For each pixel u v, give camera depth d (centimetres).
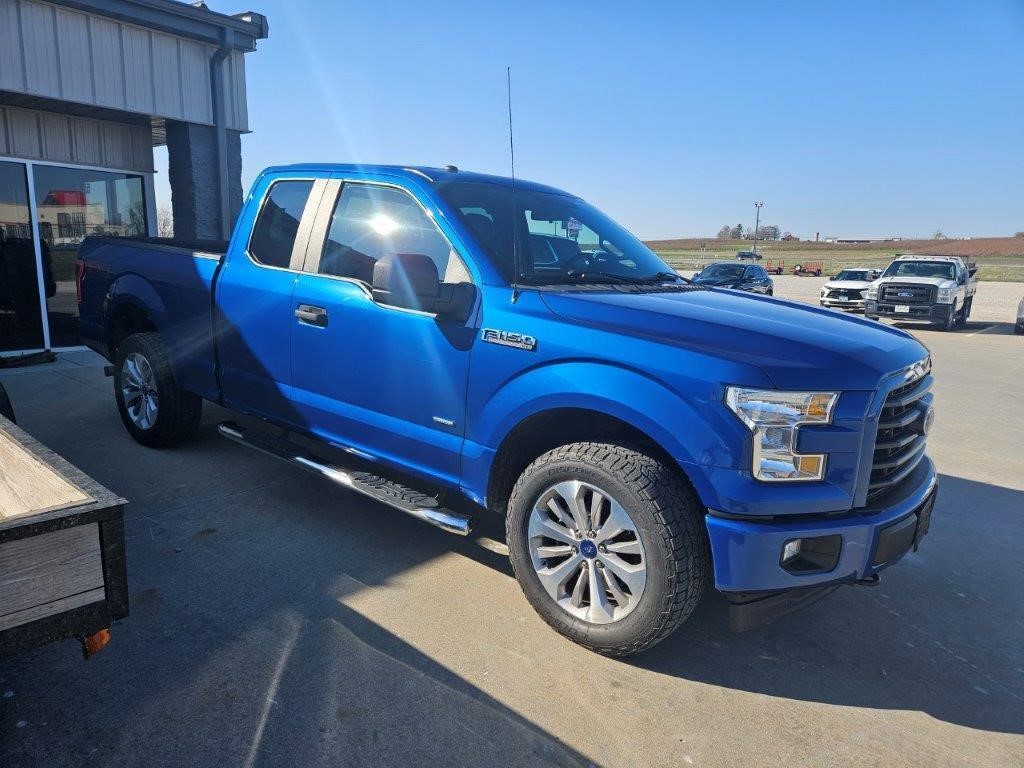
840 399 256
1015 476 552
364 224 371
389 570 351
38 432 542
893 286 1845
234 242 433
